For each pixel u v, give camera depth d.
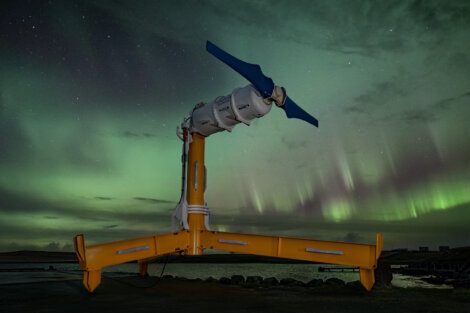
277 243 8.88
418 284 46.62
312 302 7.35
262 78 9.15
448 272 61.31
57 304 7.12
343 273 89.19
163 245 9.33
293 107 10.07
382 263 10.75
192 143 10.45
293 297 8.14
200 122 10.21
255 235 9.19
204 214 10.18
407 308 6.50
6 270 25.58
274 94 9.36
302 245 8.65
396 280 55.22
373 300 7.57
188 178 10.23
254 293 8.91
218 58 9.22
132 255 8.79
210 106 10.01
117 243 8.59
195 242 9.87
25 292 9.12
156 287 10.22
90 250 8.15
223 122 9.91
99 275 8.28
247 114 9.51
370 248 7.93
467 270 56.03
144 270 13.31
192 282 11.84
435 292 8.78
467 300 7.49
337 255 8.27
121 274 16.45
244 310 6.36
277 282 12.13
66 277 16.73
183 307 6.70
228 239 9.49
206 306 6.83
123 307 6.71
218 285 10.81
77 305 6.98
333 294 8.66
